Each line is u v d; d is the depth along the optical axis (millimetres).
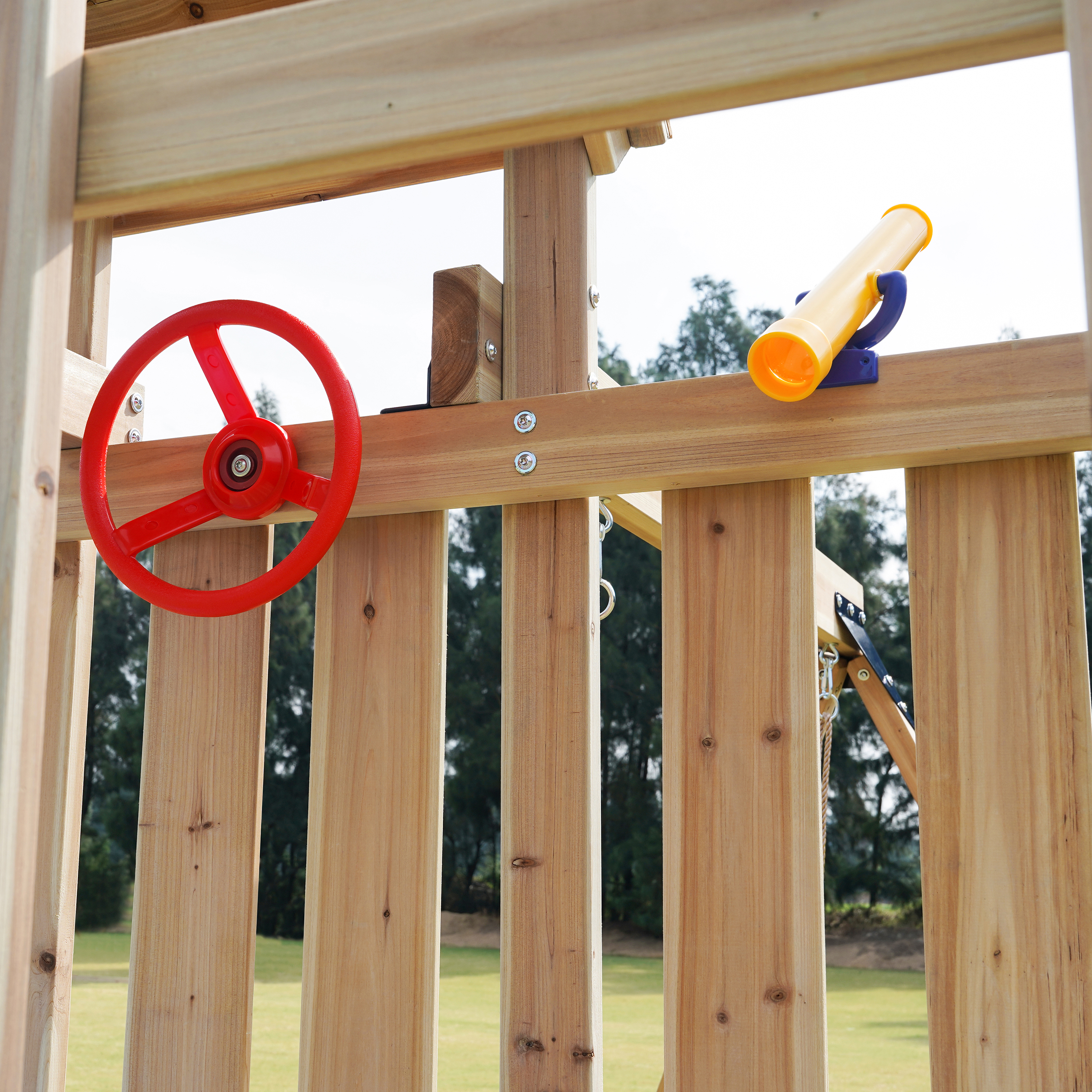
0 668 748
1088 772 982
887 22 691
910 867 12984
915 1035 6562
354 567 1263
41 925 1370
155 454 1338
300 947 12891
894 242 1156
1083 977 955
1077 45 632
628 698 13977
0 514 764
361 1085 1158
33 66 810
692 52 722
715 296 18562
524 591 1198
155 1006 1261
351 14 789
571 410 1156
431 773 1199
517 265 1271
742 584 1119
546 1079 1103
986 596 1036
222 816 1282
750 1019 1044
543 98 744
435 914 1172
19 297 784
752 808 1078
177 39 823
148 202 831
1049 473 1034
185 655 1328
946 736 1026
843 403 1061
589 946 1116
